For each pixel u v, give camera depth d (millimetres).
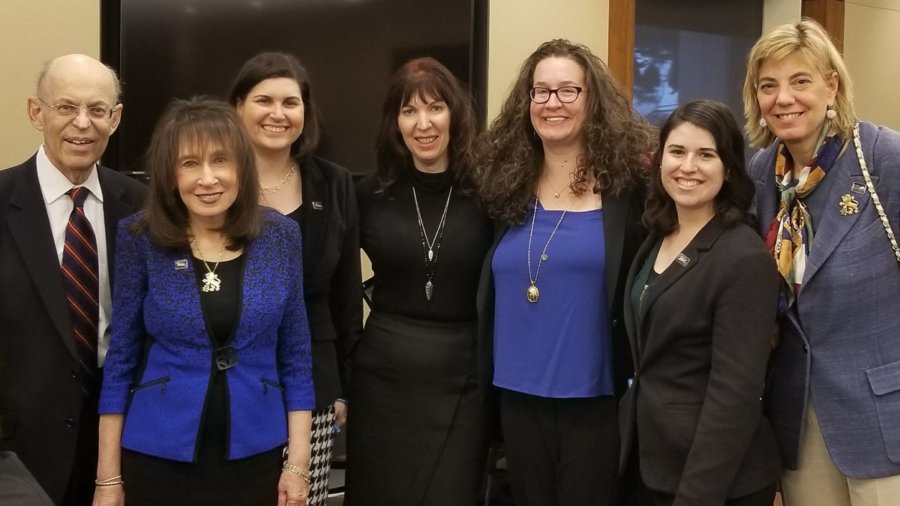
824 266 1885
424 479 2363
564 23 3930
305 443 2021
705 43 4668
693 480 1772
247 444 1876
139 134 3293
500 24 3758
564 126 2221
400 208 2439
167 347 1881
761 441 1892
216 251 1921
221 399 1862
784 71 1925
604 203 2197
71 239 2121
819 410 1914
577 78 2229
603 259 2139
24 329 2064
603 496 2174
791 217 1976
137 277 1911
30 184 2139
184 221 1905
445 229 2383
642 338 1961
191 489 1859
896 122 5367
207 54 3297
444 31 3264
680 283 1866
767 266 1792
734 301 1778
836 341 1895
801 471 1991
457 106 2404
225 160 1873
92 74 2119
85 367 2109
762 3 4883
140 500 1866
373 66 3314
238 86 2299
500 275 2256
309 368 2064
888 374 1843
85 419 2137
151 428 1848
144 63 3279
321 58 3330
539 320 2178
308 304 2361
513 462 2273
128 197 2258
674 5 4520
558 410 2182
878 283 1850
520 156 2299
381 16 3303
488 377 2314
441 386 2365
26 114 3305
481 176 2357
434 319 2398
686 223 1948
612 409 2160
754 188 1962
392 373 2387
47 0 3324
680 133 1892
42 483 2039
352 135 3340
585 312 2148
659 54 4477
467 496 2363
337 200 2406
